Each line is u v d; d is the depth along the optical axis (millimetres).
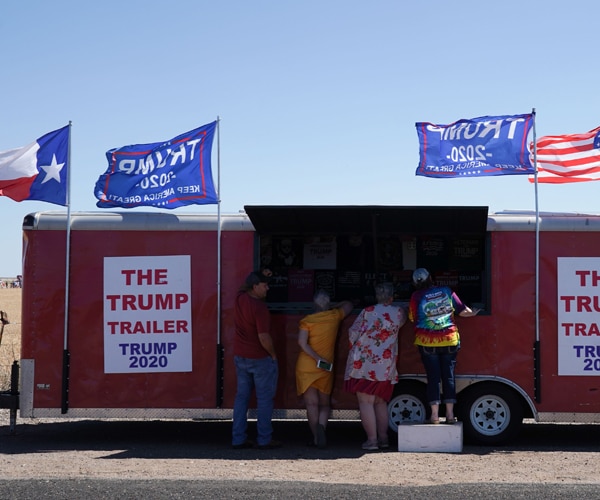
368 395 9578
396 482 7758
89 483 7570
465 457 9164
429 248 11203
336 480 7871
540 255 10047
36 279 10273
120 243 10312
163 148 10594
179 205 10602
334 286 11234
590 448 10000
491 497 7031
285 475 8102
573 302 9977
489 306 10047
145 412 10188
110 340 10242
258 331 9508
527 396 9938
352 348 9688
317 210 9523
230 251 10289
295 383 10148
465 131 10430
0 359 18125
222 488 7340
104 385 10219
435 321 9578
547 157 10781
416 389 10102
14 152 10672
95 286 10281
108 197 10508
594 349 9922
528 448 9922
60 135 10664
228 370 10195
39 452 9703
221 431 11570
